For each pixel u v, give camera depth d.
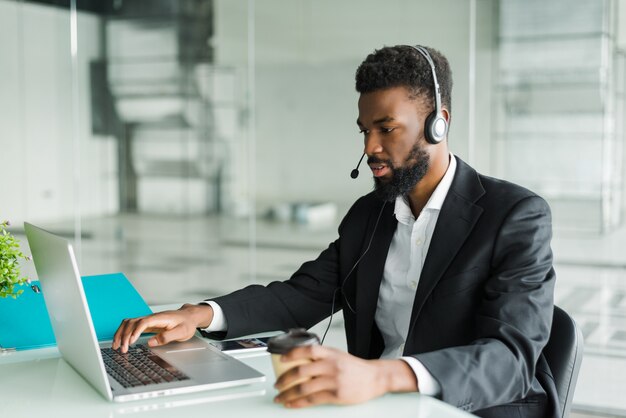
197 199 6.37
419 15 4.80
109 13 6.55
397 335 1.45
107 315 1.55
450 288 1.31
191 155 6.39
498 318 1.19
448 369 1.04
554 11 4.17
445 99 1.34
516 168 4.33
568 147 4.18
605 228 4.11
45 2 6.55
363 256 1.48
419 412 0.96
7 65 6.62
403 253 1.45
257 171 6.11
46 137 6.62
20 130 6.61
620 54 4.05
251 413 0.97
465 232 1.33
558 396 1.28
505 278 1.24
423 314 1.33
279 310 1.48
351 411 0.96
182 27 6.32
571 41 4.14
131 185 6.60
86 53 6.59
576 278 4.18
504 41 4.35
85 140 6.62
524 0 4.27
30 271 5.02
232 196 6.23
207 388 1.07
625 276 4.07
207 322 1.39
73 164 6.64
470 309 1.30
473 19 4.48
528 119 4.29
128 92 6.55
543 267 1.27
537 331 1.18
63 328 1.16
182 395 1.05
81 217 6.66
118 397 1.03
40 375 1.18
